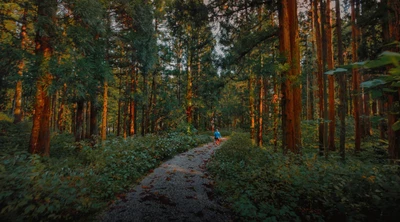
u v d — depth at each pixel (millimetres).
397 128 1384
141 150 8922
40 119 7898
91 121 12742
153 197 5141
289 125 7102
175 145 11805
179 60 20328
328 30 12430
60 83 6984
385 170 4449
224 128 37656
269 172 5312
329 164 5582
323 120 9383
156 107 19062
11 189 3488
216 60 8727
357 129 11852
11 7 7430
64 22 7656
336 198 3916
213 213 4383
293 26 7270
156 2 14312
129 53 12297
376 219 3160
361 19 9023
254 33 8312
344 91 9898
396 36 3047
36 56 6664
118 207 4543
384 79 1074
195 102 18328
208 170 7766
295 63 7105
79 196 4352
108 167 6414
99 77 9438
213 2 7613
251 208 4043
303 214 3949
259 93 13789
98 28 8492
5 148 8266
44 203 3662
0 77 7758
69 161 7070
